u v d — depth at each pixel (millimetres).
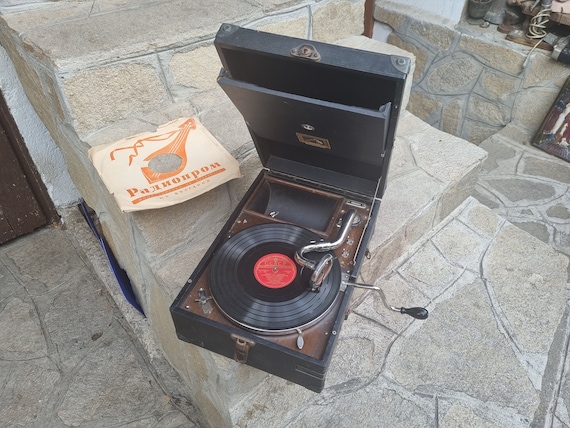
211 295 952
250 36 877
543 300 1569
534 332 1488
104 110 1351
